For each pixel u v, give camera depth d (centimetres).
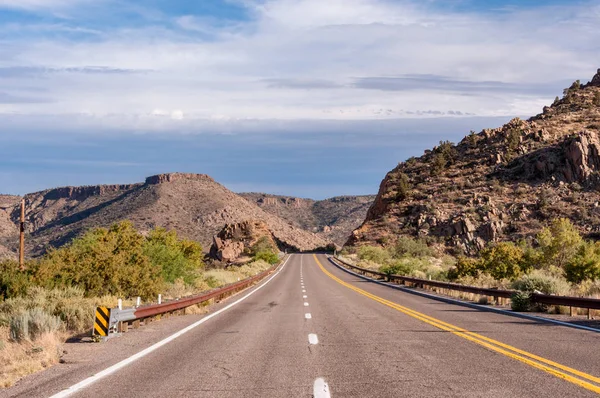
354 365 920
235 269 6241
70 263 2358
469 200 12294
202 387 775
